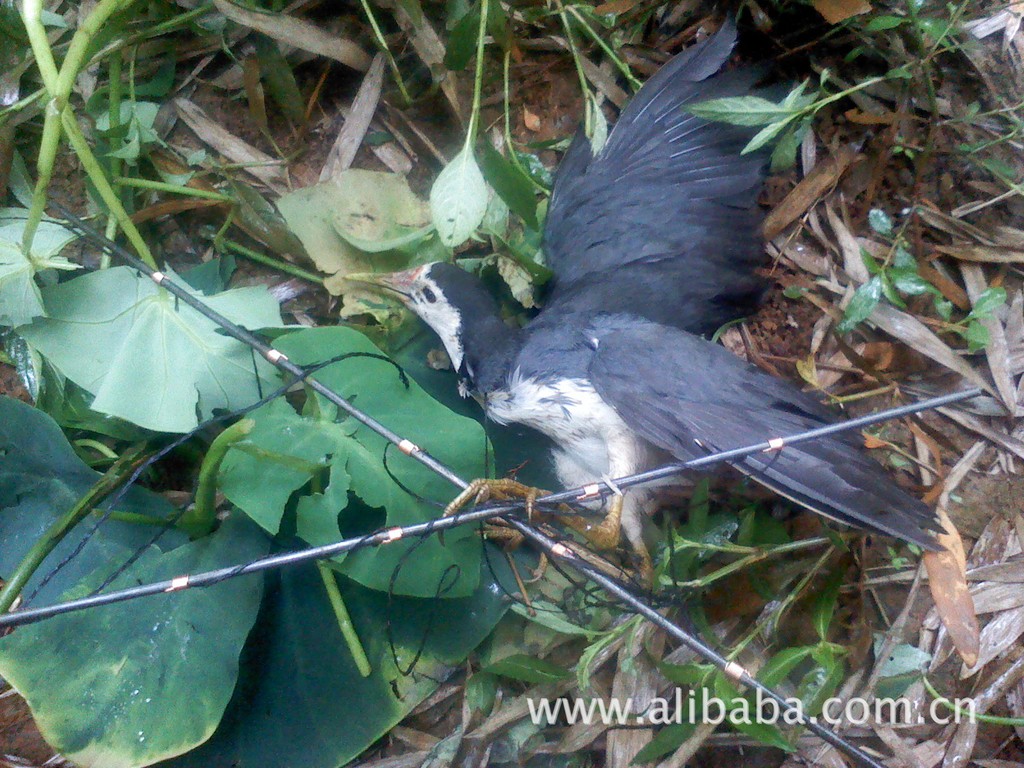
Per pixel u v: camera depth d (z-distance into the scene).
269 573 0.56
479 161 0.62
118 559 0.54
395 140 0.68
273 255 0.65
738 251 0.60
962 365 0.62
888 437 0.62
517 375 0.55
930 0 0.65
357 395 0.55
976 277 0.64
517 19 0.67
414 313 0.61
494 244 0.61
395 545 0.52
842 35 0.66
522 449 0.59
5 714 0.55
